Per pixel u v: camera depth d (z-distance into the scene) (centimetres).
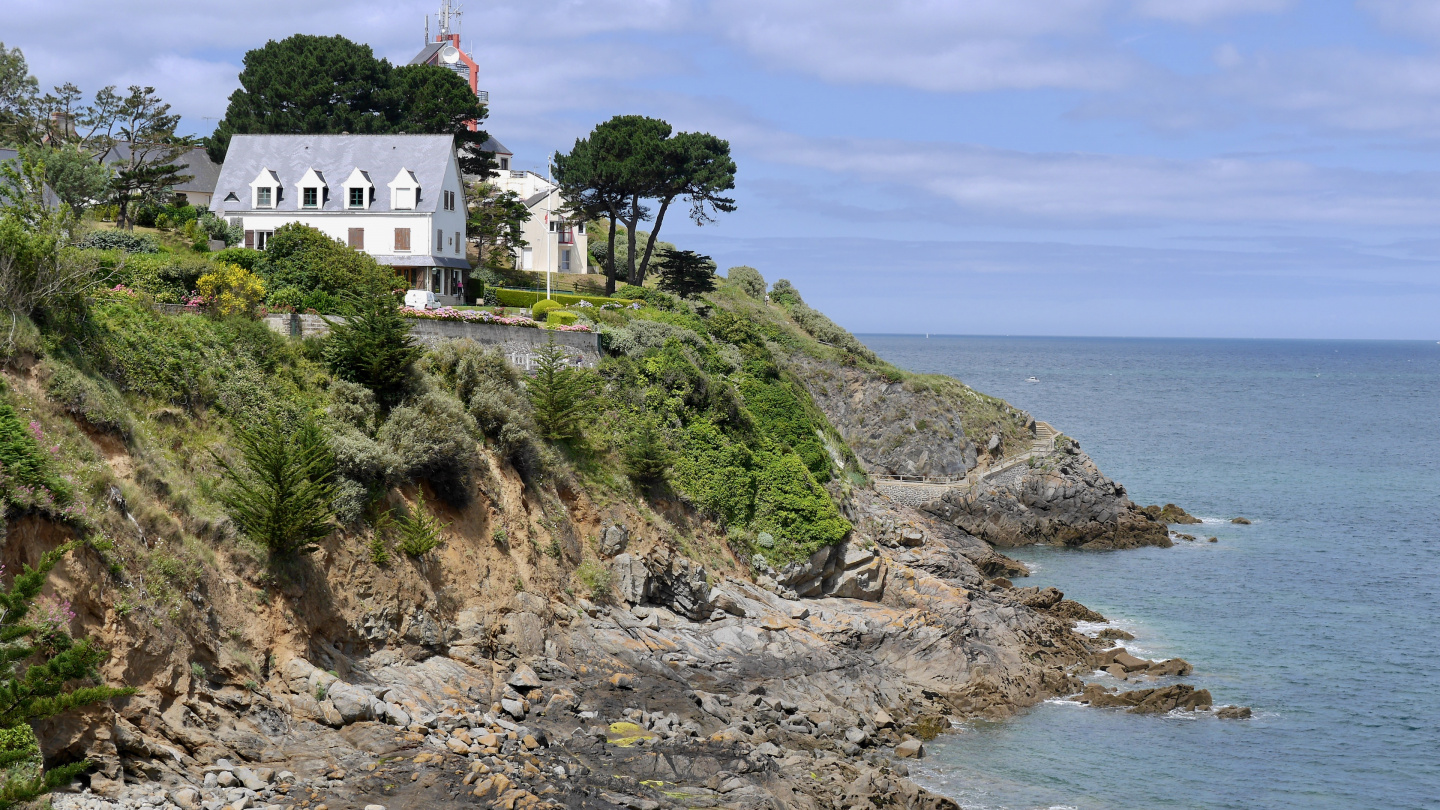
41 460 2722
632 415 5694
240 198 7681
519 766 3147
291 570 3416
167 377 3634
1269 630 6091
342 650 3534
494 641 3981
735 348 7531
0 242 3181
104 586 2748
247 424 3781
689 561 5019
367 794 2806
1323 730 4666
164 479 3219
